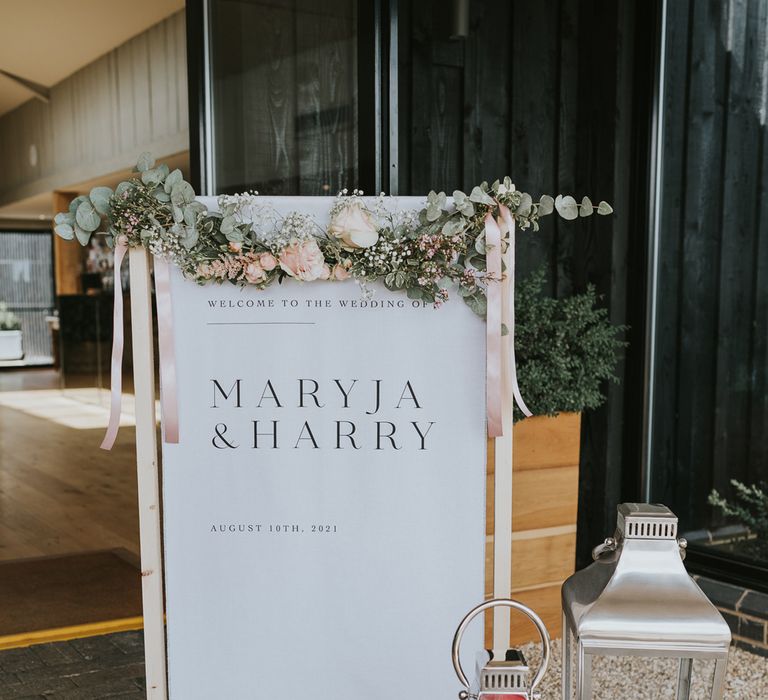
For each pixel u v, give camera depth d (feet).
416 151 10.49
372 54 8.80
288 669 6.38
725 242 10.43
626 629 5.44
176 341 6.12
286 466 6.22
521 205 6.10
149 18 22.94
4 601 10.68
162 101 23.22
